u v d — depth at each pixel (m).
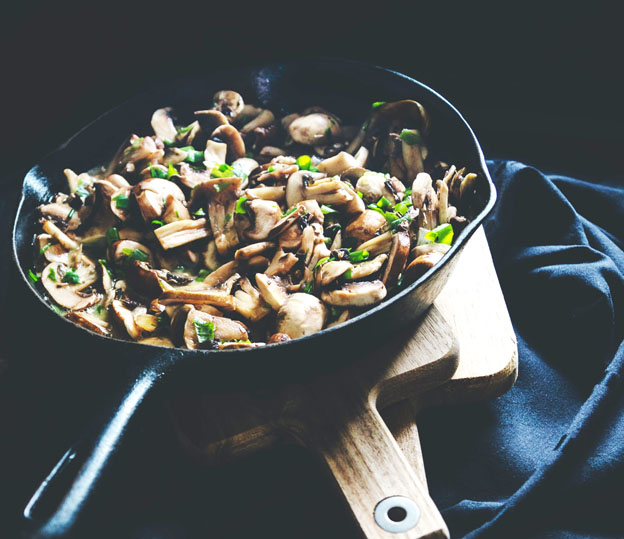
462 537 0.52
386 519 0.47
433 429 0.57
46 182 0.61
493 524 0.51
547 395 0.59
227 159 0.63
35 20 0.76
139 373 0.46
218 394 0.53
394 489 0.48
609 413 0.55
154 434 0.56
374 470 0.49
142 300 0.55
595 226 0.68
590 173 0.79
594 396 0.55
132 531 0.53
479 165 0.56
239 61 0.82
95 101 0.81
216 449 0.52
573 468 0.53
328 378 0.53
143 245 0.56
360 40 0.82
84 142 0.62
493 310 0.59
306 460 0.55
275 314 0.52
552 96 0.82
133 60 0.80
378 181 0.57
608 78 0.81
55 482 0.42
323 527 0.53
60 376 0.57
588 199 0.71
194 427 0.52
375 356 0.54
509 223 0.67
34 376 0.57
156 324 0.53
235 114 0.65
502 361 0.56
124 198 0.57
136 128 0.65
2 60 0.77
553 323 0.63
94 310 0.55
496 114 0.83
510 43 0.81
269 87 0.66
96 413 0.45
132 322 0.53
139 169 0.61
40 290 0.56
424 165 0.60
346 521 0.53
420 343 0.54
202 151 0.64
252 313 0.52
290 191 0.57
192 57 0.82
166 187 0.57
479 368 0.55
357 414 0.51
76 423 0.55
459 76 0.83
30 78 0.79
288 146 0.64
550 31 0.79
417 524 0.47
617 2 0.77
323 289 0.52
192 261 0.56
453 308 0.59
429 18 0.80
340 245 0.55
